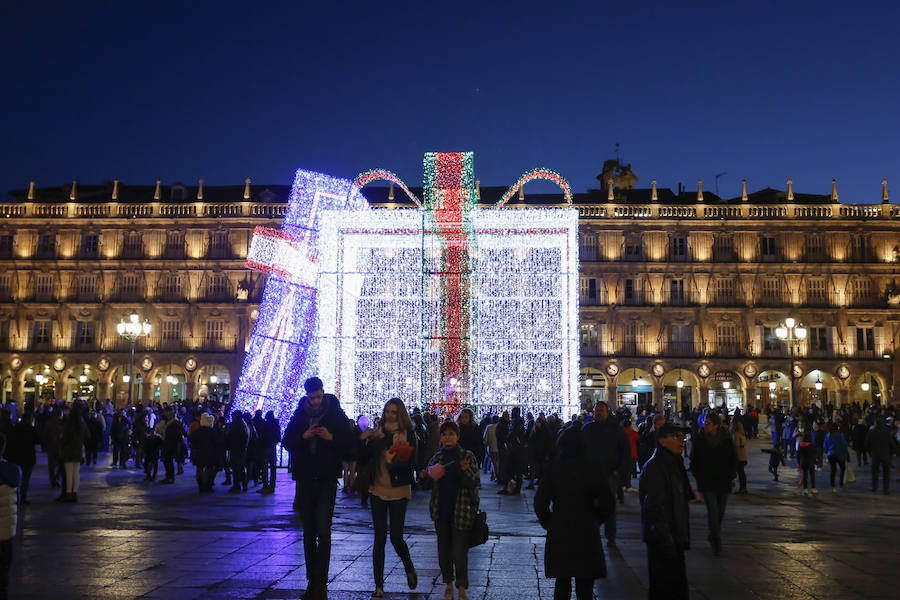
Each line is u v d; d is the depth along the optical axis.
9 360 80.00
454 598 10.85
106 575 11.91
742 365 78.50
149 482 28.19
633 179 91.38
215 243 81.12
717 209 80.94
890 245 80.38
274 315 39.31
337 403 10.91
